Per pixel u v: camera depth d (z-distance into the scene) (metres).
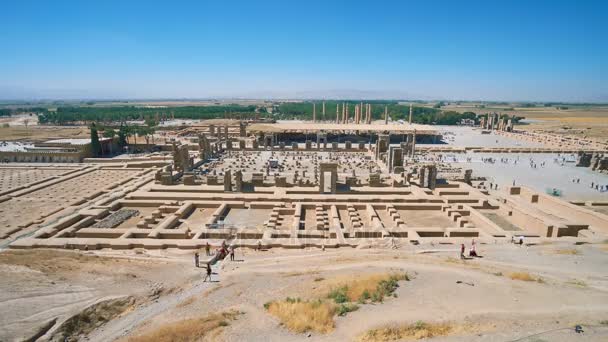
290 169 73.38
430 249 32.75
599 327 14.71
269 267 28.23
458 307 17.12
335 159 85.31
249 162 81.25
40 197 51.47
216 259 30.59
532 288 20.31
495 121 177.75
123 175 66.88
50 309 19.06
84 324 18.58
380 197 49.31
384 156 79.94
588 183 63.97
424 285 20.83
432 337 14.22
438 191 52.03
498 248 32.66
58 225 38.38
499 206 46.62
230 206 47.06
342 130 123.06
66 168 73.56
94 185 58.97
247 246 33.72
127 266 27.34
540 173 72.50
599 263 28.47
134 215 43.97
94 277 23.97
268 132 119.31
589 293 19.64
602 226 38.09
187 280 25.48
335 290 20.55
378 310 17.25
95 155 87.25
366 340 14.27
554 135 136.88
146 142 108.69
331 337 14.99
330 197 49.03
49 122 185.12
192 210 45.91
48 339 16.80
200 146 83.00
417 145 113.19
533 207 46.62
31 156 83.06
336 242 34.28
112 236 36.50
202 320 17.48
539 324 15.10
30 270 23.48
